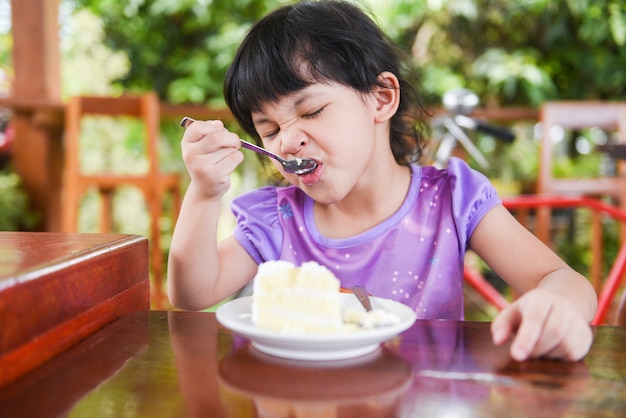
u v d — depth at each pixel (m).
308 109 1.02
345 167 1.04
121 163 4.93
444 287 1.14
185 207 1.10
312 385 0.60
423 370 0.64
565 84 5.26
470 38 5.25
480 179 1.21
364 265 1.18
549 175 3.56
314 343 0.63
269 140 1.08
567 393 0.58
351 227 1.21
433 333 0.76
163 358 0.67
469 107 2.94
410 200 1.20
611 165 3.41
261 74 1.04
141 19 5.45
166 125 5.16
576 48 5.19
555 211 4.57
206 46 5.43
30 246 0.81
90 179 3.21
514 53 5.18
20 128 3.67
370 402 0.56
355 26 1.13
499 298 2.08
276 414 0.54
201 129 1.02
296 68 1.03
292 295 0.68
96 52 5.16
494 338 0.68
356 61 1.07
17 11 3.64
